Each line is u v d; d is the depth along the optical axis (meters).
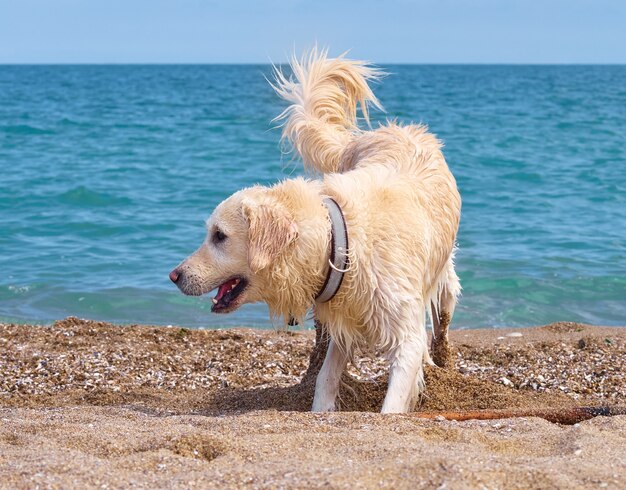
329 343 5.76
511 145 25.83
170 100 53.50
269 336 8.25
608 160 22.20
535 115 38.66
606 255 11.91
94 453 3.90
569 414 4.76
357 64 7.05
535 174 19.73
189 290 4.99
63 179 18.55
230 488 3.25
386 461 3.46
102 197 16.22
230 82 96.38
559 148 25.06
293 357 7.42
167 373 6.91
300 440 3.96
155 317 9.41
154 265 11.43
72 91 68.25
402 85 86.62
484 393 5.98
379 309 5.03
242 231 4.92
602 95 60.38
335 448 3.84
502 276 10.82
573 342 7.80
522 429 4.31
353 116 7.18
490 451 3.84
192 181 18.45
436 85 86.56
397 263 5.02
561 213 15.00
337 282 4.92
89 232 13.34
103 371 6.91
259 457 3.74
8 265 11.28
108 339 7.86
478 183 18.48
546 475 3.28
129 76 129.25
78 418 4.91
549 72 171.38
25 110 41.78
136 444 3.98
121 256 11.86
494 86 83.38
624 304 9.89
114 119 36.12
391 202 5.14
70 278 10.74
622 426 4.27
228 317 9.46
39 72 166.25
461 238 12.95
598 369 6.79
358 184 5.16
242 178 18.91
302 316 5.13
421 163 5.76
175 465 3.59
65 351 7.46
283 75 7.12
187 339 7.93
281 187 4.95
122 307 9.70
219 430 4.34
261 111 41.41
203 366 7.11
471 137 28.19
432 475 3.26
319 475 3.30
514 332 8.57
